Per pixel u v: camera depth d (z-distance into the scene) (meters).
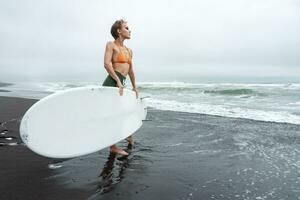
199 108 9.25
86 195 2.71
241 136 5.34
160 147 4.48
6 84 25.05
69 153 3.09
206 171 3.44
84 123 3.29
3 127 5.39
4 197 2.62
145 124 6.50
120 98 3.88
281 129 5.99
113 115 3.72
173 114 8.01
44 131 2.87
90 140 3.35
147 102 10.95
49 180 3.04
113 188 2.88
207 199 2.69
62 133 3.04
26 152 3.92
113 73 3.81
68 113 3.12
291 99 11.08
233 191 2.88
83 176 3.18
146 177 3.20
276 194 2.82
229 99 11.73
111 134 3.65
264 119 7.21
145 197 2.71
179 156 4.02
